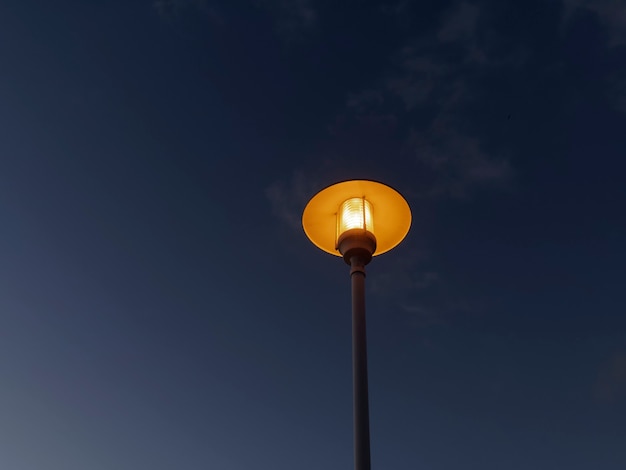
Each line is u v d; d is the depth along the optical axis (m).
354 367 7.26
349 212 8.37
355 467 6.67
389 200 8.49
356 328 7.52
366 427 6.87
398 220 8.52
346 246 8.11
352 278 7.91
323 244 8.64
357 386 7.11
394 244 8.57
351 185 8.47
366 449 6.73
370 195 8.52
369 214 8.41
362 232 8.12
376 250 8.59
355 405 7.02
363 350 7.36
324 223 8.64
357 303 7.70
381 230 8.55
